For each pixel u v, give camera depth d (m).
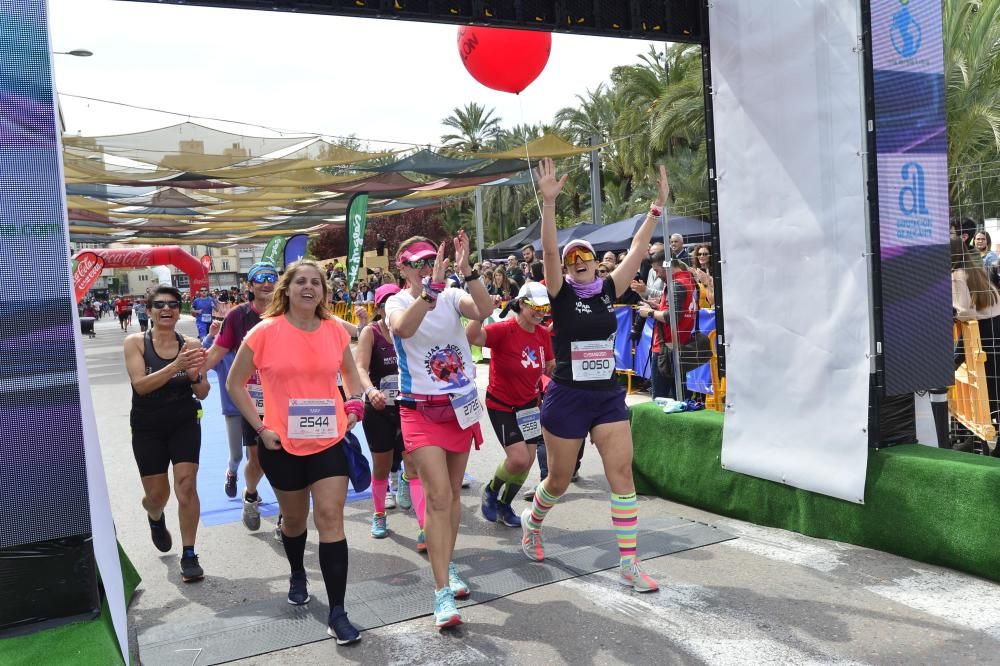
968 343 5.94
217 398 13.23
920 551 4.12
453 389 3.78
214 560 4.94
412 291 3.97
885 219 4.32
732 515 5.25
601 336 4.07
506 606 3.87
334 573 3.58
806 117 4.62
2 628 2.81
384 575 4.48
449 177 18.34
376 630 3.67
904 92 4.39
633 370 10.27
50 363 2.84
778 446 4.87
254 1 4.37
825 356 4.57
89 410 3.06
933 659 3.08
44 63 2.80
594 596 3.94
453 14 4.93
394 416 5.12
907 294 4.42
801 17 4.60
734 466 5.15
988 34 14.87
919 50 4.46
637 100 27.42
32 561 2.84
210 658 3.45
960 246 5.93
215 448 8.98
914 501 4.14
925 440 4.93
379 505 5.23
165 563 4.89
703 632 3.45
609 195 35.22
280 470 3.68
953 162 15.39
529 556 4.56
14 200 2.77
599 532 5.02
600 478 6.52
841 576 4.02
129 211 24.08
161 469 4.50
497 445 8.13
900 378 4.41
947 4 14.98
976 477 3.85
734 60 5.10
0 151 2.74
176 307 4.46
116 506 6.36
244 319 5.01
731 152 5.17
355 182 18.69
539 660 3.28
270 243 25.52
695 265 8.89
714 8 5.25
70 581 2.89
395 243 50.91
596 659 3.26
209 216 26.88
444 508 3.72
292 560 4.02
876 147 4.28
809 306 4.66
